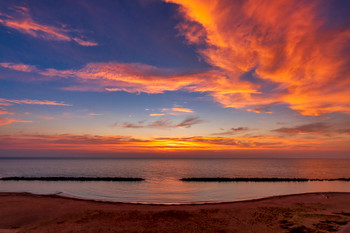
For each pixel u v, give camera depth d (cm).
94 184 4725
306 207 2350
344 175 7588
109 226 1738
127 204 2516
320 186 4525
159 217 1986
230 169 10856
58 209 2222
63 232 1597
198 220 1898
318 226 1680
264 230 1633
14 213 2061
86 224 1781
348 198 2853
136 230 1652
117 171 9056
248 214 2078
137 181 5391
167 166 13588
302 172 8919
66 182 5031
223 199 3048
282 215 2031
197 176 7100
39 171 8731
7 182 4988
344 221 1808
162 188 4212
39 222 1830
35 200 2605
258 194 3503
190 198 3131
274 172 8906
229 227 1716
